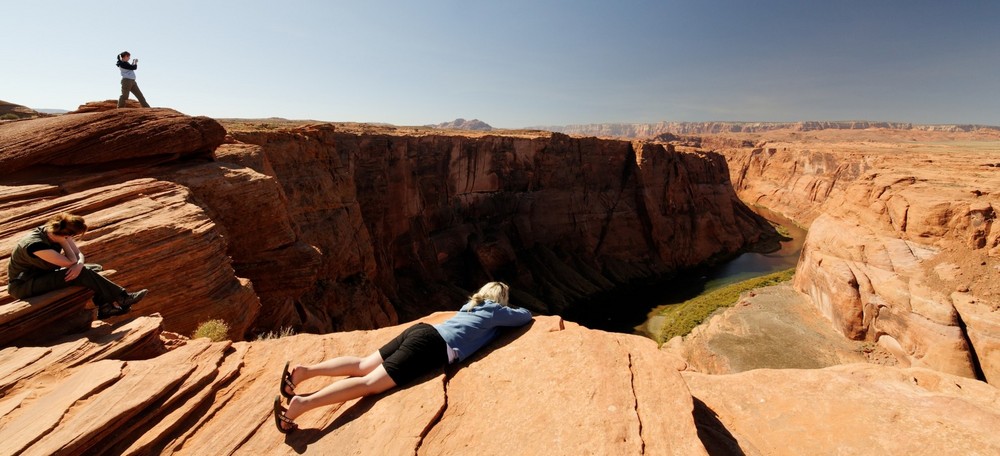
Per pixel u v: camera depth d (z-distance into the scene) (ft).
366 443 12.32
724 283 207.72
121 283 28.45
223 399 14.89
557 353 15.79
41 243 17.89
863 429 15.72
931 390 19.93
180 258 31.37
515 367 15.26
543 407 13.19
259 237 51.60
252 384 15.89
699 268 236.22
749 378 19.77
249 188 50.01
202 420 13.82
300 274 54.13
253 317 37.70
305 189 95.55
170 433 13.24
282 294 53.42
